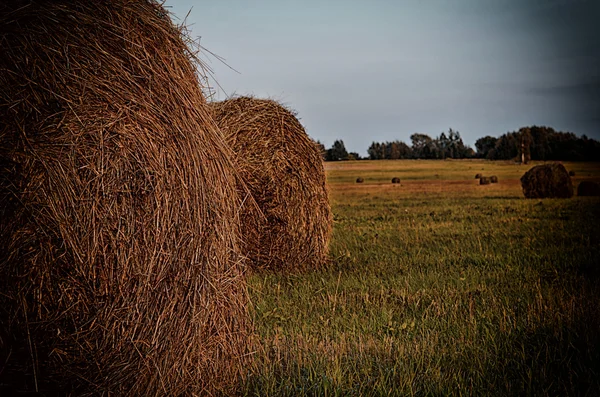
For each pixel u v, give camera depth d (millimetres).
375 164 90562
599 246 11273
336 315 6504
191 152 4367
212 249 4480
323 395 4504
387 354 5266
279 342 5512
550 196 28250
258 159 9109
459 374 4719
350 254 10664
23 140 3764
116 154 4012
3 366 3793
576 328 5832
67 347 3895
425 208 22422
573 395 4438
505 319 6242
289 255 9438
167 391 4223
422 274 8531
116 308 4004
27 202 3760
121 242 4012
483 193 33344
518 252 10688
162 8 4504
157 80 4254
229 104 9312
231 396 4531
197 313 4355
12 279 3742
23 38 3826
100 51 4047
